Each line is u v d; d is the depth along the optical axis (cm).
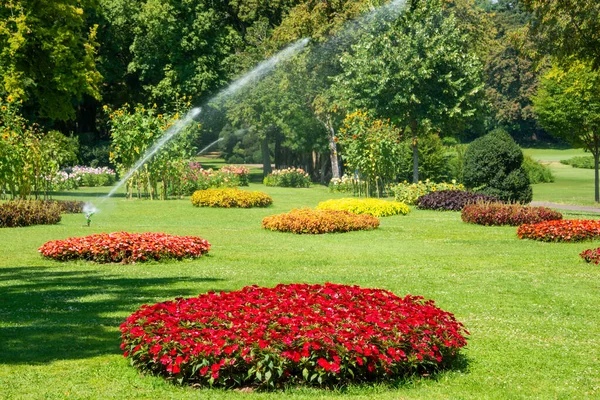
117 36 5138
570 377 685
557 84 3091
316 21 4291
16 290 1080
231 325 658
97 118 6112
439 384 648
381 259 1466
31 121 3778
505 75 8094
